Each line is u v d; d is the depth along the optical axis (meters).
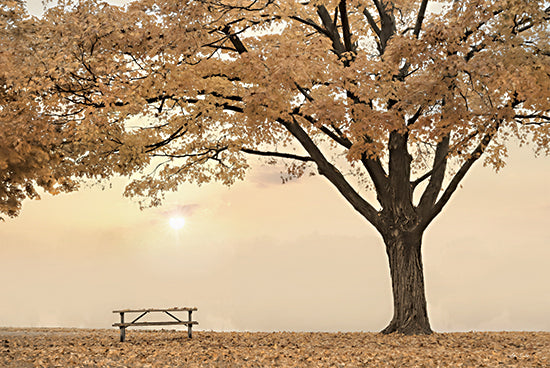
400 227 16.14
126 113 15.98
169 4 13.58
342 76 13.99
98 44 14.02
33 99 14.36
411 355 11.51
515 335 15.84
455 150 14.90
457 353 11.77
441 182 16.52
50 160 16.50
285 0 16.19
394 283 16.17
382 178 16.47
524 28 15.05
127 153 17.48
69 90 14.62
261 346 13.68
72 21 13.72
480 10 13.12
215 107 16.92
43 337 16.17
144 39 13.96
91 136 16.16
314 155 16.55
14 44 13.60
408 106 14.16
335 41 17.48
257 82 14.55
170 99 16.84
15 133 14.14
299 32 17.44
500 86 13.79
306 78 13.35
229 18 15.84
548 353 11.72
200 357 11.66
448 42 13.30
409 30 18.03
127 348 13.26
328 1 16.58
